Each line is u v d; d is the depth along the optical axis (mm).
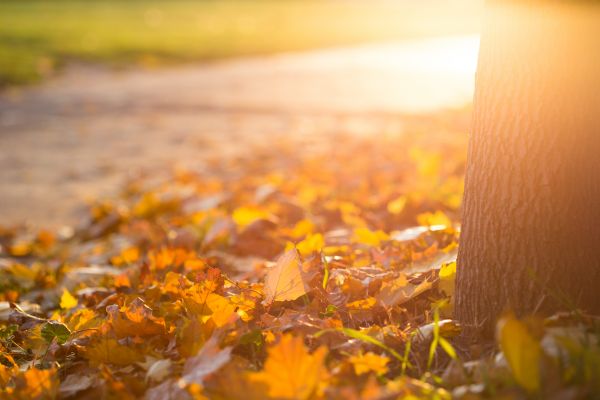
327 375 2240
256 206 5941
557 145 2559
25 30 34000
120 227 6891
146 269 3879
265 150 10289
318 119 13367
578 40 2510
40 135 13086
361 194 6488
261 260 4758
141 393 2381
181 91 17969
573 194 2576
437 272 3270
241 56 27297
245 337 2543
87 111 15516
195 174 9016
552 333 2258
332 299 3090
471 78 18578
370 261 3732
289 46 29969
